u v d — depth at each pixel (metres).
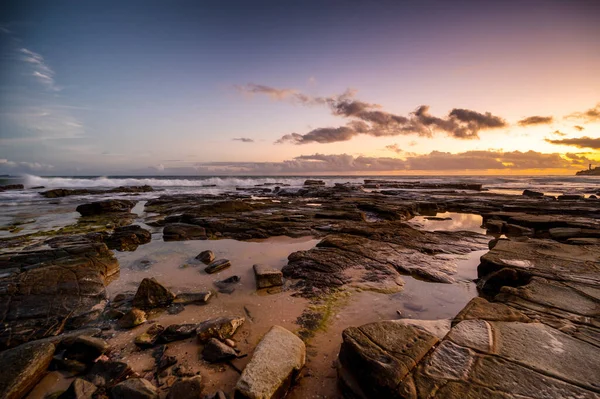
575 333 4.02
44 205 25.30
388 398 3.12
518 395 2.90
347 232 12.80
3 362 3.86
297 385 3.86
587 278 5.99
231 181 69.88
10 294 6.18
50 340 4.70
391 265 8.57
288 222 15.27
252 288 7.18
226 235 13.31
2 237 12.74
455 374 3.20
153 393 3.50
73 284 6.82
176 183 63.69
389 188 50.31
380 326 4.18
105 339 4.95
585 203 21.45
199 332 4.84
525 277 6.35
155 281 6.42
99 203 20.38
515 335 3.87
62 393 3.72
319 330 5.25
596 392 2.89
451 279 7.72
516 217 15.21
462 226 15.97
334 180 94.44
